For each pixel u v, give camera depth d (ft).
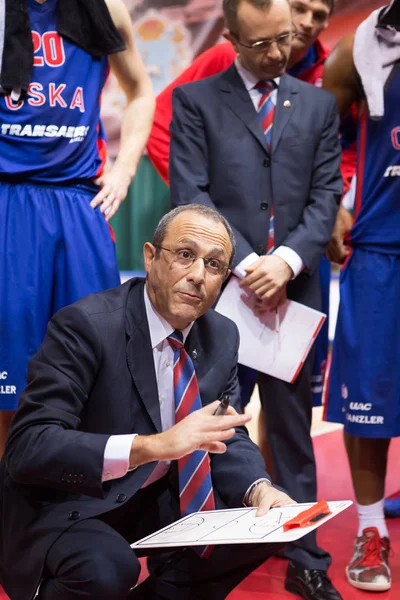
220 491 15.48
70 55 18.29
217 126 19.94
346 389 21.33
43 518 14.15
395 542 22.99
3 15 17.62
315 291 20.59
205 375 15.33
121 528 15.69
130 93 20.71
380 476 21.57
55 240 18.31
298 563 19.70
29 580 13.93
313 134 20.15
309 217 19.80
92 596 13.41
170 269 14.24
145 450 12.93
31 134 17.99
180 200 19.61
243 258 19.27
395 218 20.85
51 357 14.03
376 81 20.52
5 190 18.12
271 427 20.34
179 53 54.19
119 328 14.53
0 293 17.98
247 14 19.03
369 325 20.97
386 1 45.11
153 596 15.55
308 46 23.27
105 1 19.04
